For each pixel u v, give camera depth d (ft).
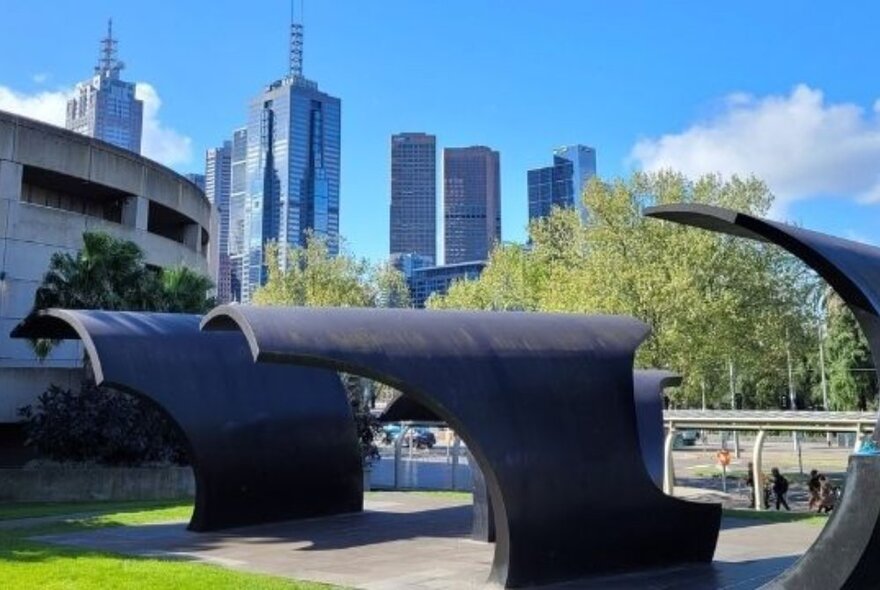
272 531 45.27
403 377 29.09
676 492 101.09
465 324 32.63
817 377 213.46
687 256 111.34
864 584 21.26
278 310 30.89
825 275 23.07
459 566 34.76
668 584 30.58
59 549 37.47
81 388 79.51
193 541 41.88
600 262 114.32
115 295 83.15
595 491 31.60
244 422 47.24
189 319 49.21
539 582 29.86
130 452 73.87
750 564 35.09
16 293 98.43
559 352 33.04
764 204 118.01
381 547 40.11
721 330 111.96
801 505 92.99
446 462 131.95
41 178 107.34
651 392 54.19
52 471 69.41
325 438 50.88
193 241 135.44
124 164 113.29
